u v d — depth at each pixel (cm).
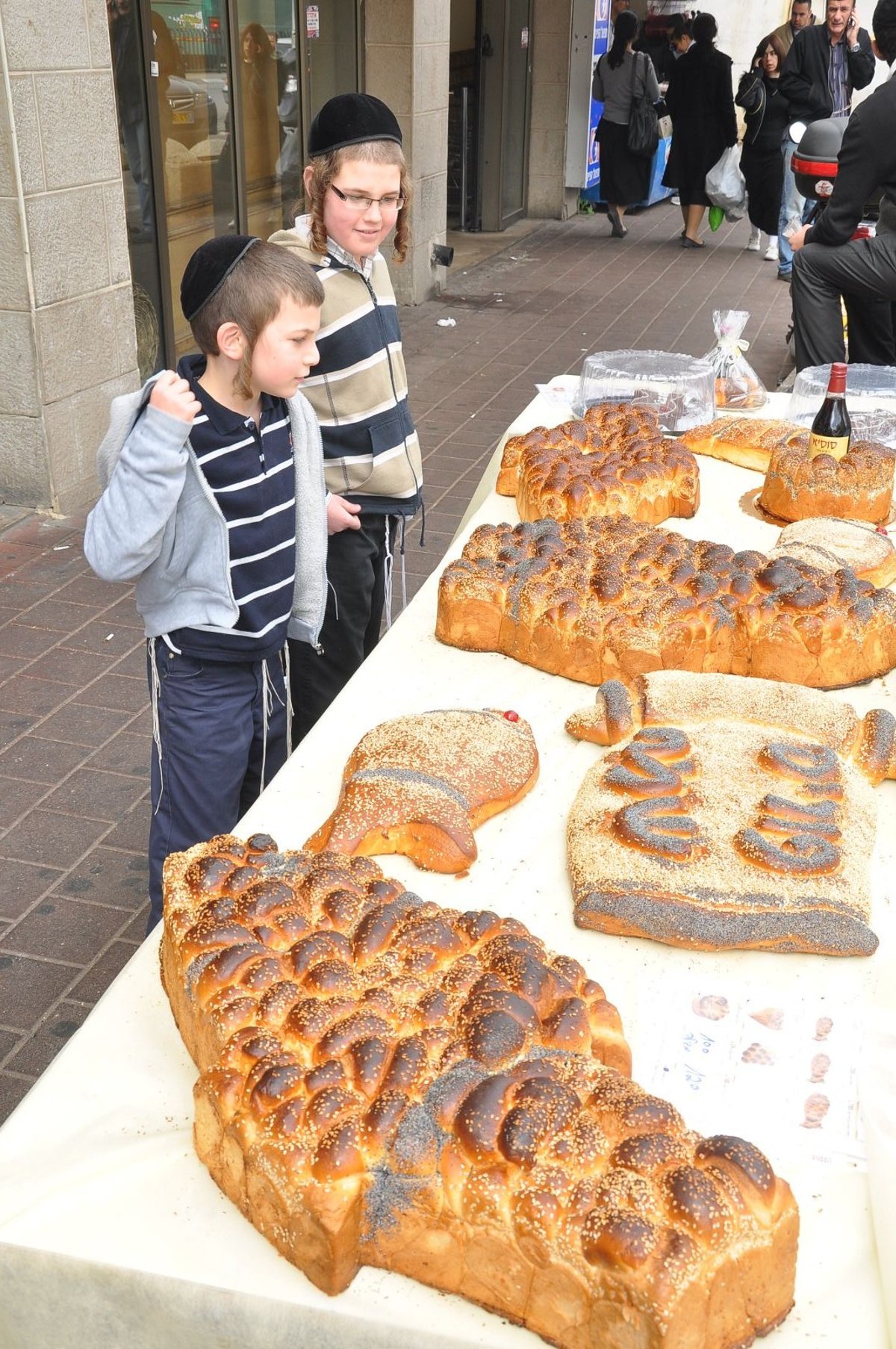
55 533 531
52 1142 138
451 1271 120
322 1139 121
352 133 261
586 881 174
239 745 243
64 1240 126
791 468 309
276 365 205
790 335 765
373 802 184
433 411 711
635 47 1217
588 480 293
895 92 501
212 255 203
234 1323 123
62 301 518
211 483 218
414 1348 119
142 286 648
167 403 200
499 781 195
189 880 153
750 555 253
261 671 241
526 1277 116
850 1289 123
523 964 137
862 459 306
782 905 168
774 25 1558
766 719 210
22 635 450
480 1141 118
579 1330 114
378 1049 127
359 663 316
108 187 530
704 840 178
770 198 1051
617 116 1192
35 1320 129
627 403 368
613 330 894
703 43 1120
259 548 228
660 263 1137
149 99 620
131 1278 124
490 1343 117
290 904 146
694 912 168
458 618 248
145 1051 151
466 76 1191
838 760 199
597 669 237
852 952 167
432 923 143
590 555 254
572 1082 125
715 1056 150
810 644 232
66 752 380
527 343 857
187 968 142
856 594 238
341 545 297
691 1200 112
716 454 357
